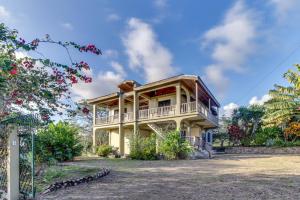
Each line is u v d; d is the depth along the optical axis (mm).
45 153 8547
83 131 31422
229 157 18375
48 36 4902
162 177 8891
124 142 23609
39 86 5250
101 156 21000
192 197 5914
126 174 9727
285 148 24016
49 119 6023
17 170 5984
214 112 29016
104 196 6188
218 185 7250
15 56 5012
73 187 7312
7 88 4945
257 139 26875
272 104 21938
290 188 6598
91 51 5184
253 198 5664
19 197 5953
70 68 5188
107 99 24109
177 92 18938
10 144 5906
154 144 17094
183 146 16344
